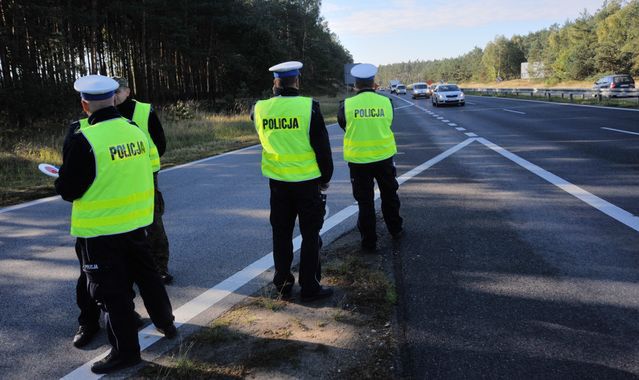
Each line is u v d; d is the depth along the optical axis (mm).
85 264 3178
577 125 16766
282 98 4051
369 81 5184
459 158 11141
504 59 132875
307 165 4039
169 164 12438
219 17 42656
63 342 3621
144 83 39281
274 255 4211
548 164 9695
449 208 6734
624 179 7918
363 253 5086
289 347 3330
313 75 71938
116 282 3178
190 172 11117
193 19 42000
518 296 3916
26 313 4109
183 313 3959
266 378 2990
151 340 3551
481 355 3121
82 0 29609
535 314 3613
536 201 6848
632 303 3719
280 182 4086
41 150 13695
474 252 4949
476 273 4418
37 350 3504
